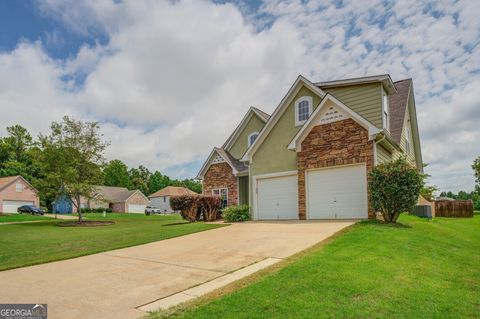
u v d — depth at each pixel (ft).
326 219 45.44
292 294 15.47
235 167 69.56
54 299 16.48
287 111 57.06
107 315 14.16
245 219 55.47
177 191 222.69
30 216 115.85
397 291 15.96
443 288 17.03
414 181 37.37
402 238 29.07
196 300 15.51
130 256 27.48
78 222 83.71
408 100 69.26
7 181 160.97
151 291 17.46
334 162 45.27
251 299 15.06
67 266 24.34
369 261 21.20
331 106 46.37
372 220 39.04
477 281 18.79
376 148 42.68
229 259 24.40
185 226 49.62
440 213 86.02
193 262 24.13
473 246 32.55
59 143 80.69
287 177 54.13
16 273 22.43
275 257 23.97
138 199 209.87
